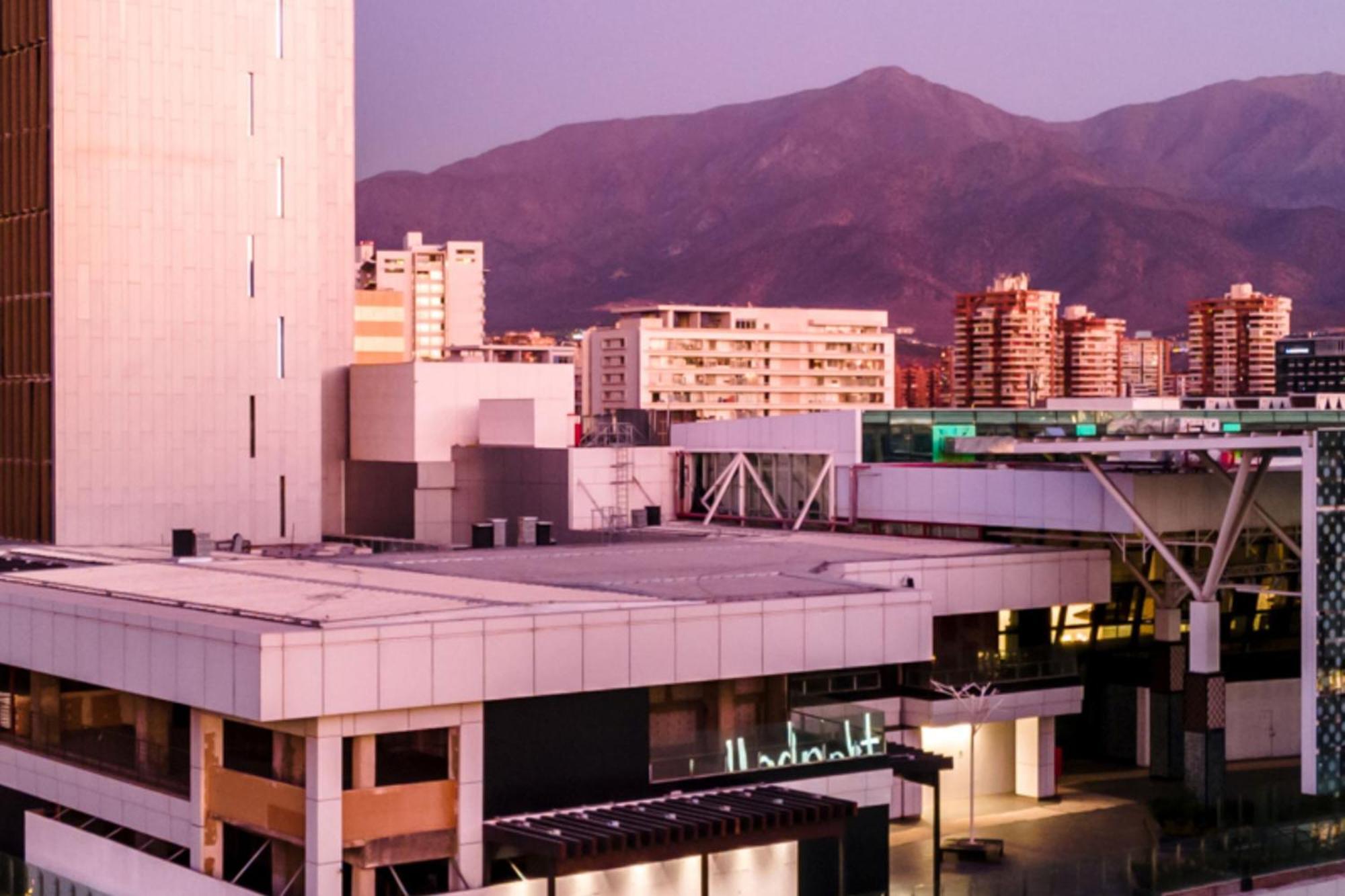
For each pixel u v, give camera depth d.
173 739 56.12
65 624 60.03
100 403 94.06
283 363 99.19
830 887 58.72
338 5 121.56
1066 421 95.12
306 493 100.00
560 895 53.16
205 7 96.31
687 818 52.12
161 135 95.31
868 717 60.66
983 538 85.38
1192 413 99.50
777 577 68.50
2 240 97.81
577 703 55.47
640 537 95.06
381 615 54.31
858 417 92.56
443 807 52.78
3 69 96.88
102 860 59.38
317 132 100.56
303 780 51.12
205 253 96.69
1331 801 74.25
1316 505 66.00
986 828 70.94
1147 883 61.94
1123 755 82.81
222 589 63.81
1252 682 84.75
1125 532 75.75
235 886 52.75
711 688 59.25
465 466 107.31
